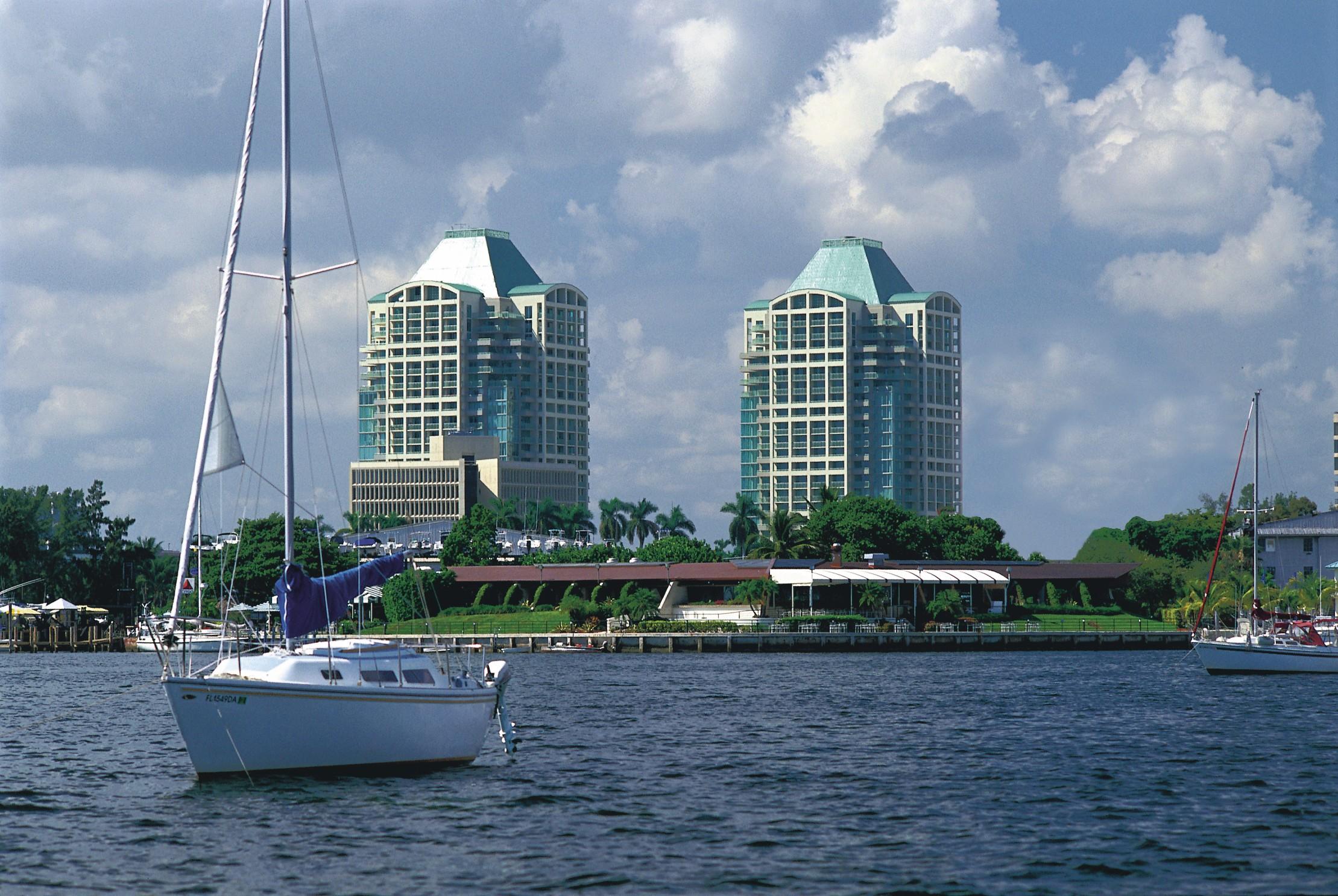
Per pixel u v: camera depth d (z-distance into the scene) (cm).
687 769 6606
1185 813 5544
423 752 5972
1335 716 9331
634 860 4722
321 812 5350
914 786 6172
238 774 5597
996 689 11575
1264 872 4591
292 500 6103
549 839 5003
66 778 6228
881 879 4491
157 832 5041
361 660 5900
